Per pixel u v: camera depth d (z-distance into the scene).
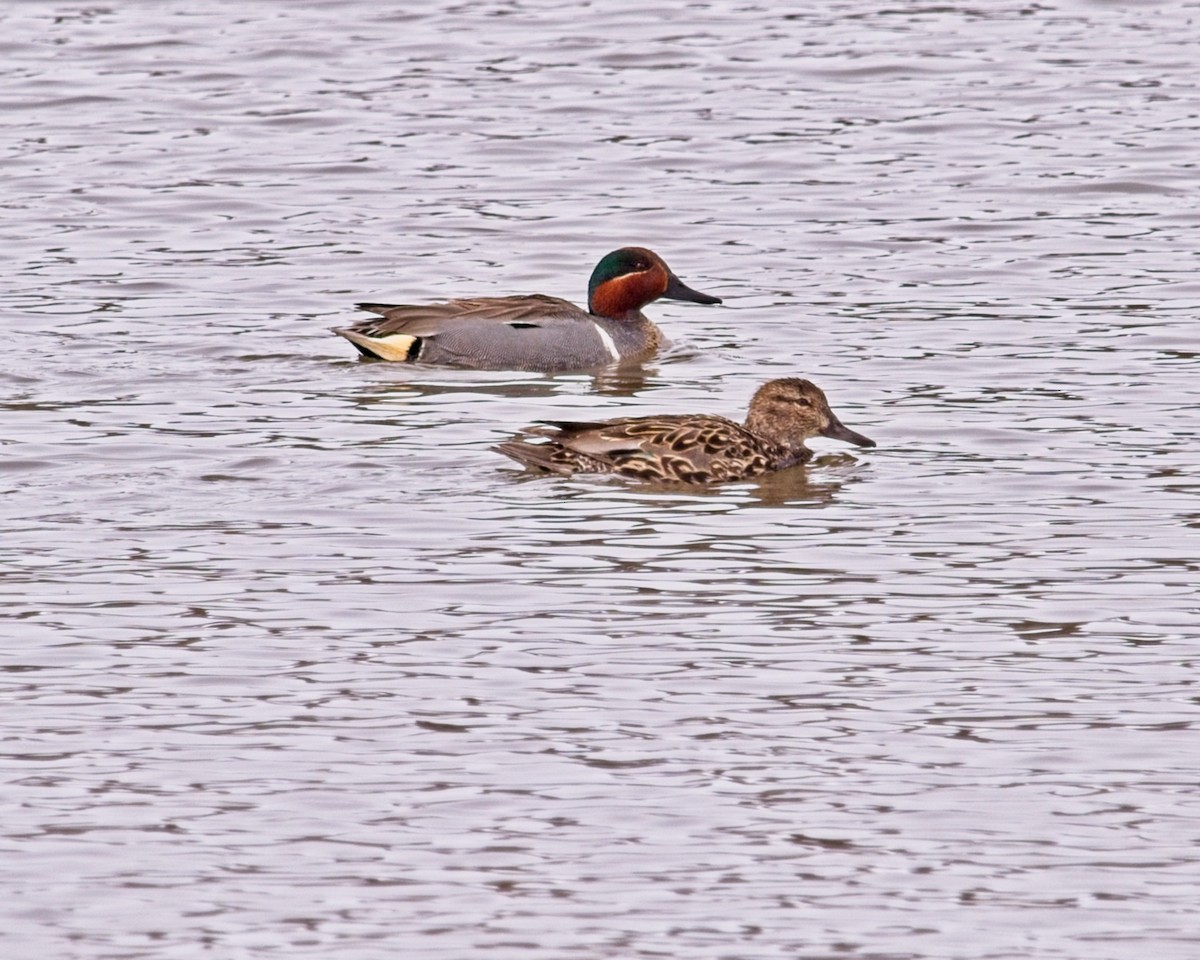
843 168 28.52
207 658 13.87
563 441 18.12
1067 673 13.62
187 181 28.16
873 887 10.99
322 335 22.59
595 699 13.23
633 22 35.94
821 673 13.64
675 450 18.06
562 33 35.31
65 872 11.11
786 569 15.66
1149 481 17.52
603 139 29.89
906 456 18.53
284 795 11.95
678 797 11.93
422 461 18.44
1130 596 14.94
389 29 35.56
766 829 11.57
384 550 16.06
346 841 11.45
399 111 31.23
